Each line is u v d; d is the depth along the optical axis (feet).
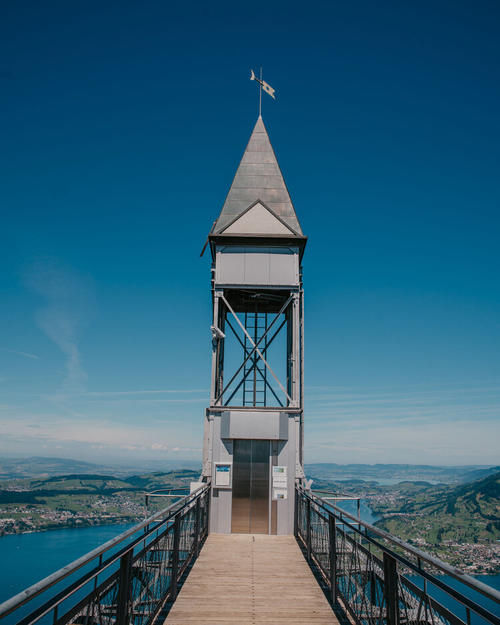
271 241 42.57
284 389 39.65
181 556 24.36
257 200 43.62
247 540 34.42
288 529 36.78
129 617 14.01
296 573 25.96
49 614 9.33
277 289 42.06
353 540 18.43
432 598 10.81
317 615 19.74
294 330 41.60
